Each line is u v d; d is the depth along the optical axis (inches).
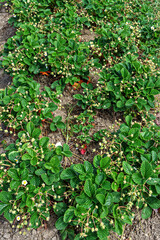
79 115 56.2
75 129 54.8
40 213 41.4
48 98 57.7
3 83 64.5
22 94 53.3
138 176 43.1
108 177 45.1
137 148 46.2
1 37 77.0
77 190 44.1
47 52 59.4
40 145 46.3
